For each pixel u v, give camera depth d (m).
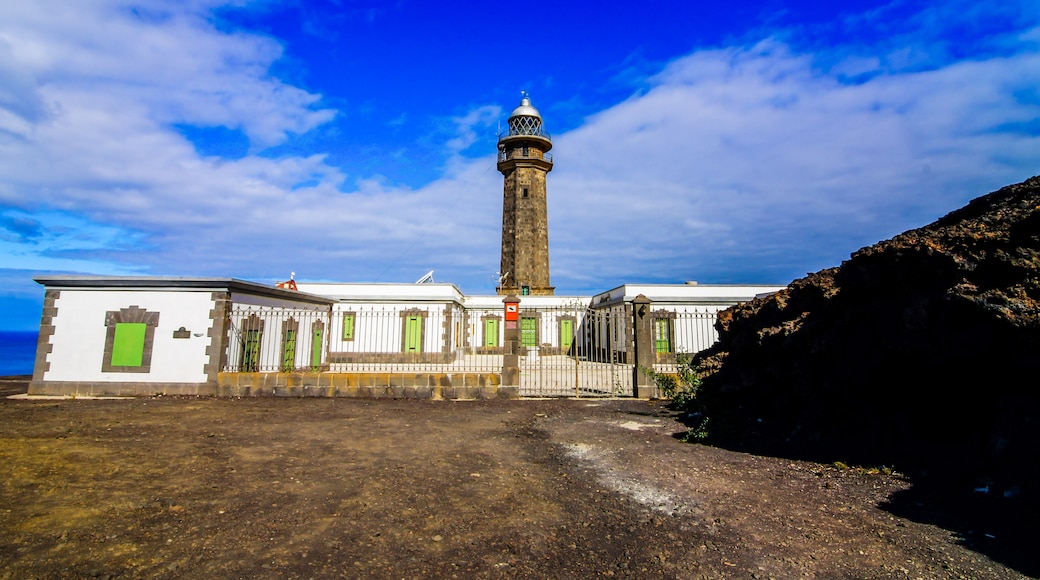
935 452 5.07
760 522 3.97
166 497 4.34
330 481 4.91
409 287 25.73
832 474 5.29
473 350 26.98
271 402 10.44
